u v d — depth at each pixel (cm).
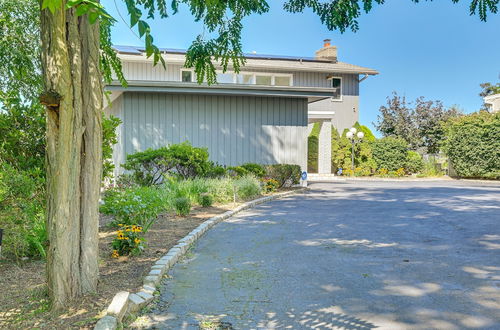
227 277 448
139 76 2022
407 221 827
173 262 499
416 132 2602
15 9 654
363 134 2205
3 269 433
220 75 2181
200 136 1460
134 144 1386
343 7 415
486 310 349
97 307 326
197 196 1016
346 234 691
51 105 309
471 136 2125
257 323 325
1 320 303
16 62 657
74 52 320
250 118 1518
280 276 452
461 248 586
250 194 1209
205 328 316
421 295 388
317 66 2369
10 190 435
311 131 2297
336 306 361
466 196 1314
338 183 1872
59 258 324
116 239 508
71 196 329
